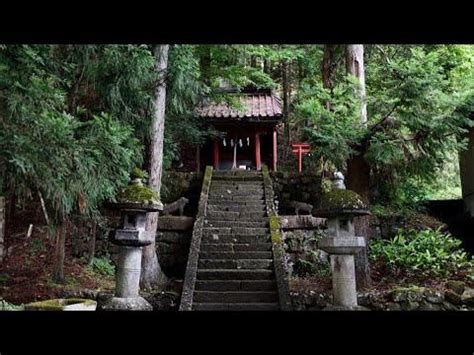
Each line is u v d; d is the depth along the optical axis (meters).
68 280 6.75
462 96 5.79
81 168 4.46
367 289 6.48
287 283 6.19
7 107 4.01
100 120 4.87
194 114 11.07
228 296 6.04
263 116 12.63
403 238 7.84
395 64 5.62
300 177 10.62
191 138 10.89
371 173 7.30
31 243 7.65
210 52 9.02
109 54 5.69
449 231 9.00
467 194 9.56
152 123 7.39
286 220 8.80
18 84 3.92
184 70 7.24
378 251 7.55
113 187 5.26
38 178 4.26
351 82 6.72
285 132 14.84
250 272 6.58
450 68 7.30
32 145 3.97
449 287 6.21
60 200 4.63
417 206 9.69
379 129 6.27
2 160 4.01
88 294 6.02
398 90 5.65
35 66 4.28
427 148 6.23
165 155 9.64
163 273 7.93
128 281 4.63
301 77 13.20
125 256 4.68
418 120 5.75
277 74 16.08
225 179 10.65
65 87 6.11
